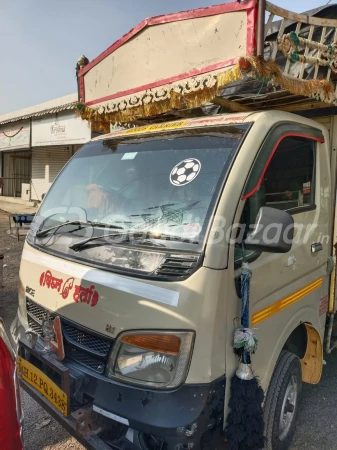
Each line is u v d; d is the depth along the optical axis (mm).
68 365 2215
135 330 1969
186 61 2736
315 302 3008
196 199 2186
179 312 1881
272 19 2432
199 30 2629
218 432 1928
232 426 1922
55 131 13906
